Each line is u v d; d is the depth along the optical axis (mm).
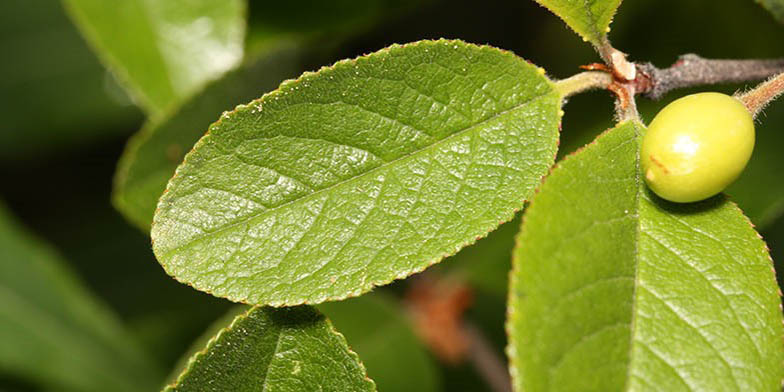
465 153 259
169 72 308
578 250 247
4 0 379
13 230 351
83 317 352
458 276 348
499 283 343
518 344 240
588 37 265
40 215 402
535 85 260
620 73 264
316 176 257
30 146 383
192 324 375
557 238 246
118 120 381
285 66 326
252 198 256
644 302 250
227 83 296
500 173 258
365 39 347
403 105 258
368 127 258
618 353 246
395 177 258
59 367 350
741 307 251
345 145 258
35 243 351
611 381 244
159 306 381
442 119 259
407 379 333
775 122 313
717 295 251
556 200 248
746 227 255
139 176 301
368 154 258
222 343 255
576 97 332
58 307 351
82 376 352
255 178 256
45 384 349
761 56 325
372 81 257
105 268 390
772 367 248
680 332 249
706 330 250
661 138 251
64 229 399
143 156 299
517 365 239
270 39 320
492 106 259
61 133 380
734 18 325
